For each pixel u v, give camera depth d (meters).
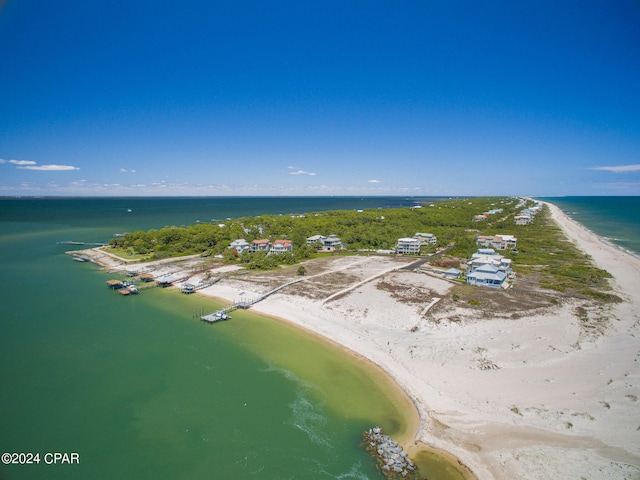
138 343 54.84
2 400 40.66
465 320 59.12
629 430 33.84
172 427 36.81
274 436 35.59
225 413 38.94
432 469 31.00
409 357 48.88
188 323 62.66
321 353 51.53
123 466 31.98
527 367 45.28
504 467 30.75
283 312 66.81
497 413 37.25
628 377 42.22
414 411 38.41
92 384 43.94
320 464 32.12
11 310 67.81
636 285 79.56
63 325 61.22
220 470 31.69
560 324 57.34
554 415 36.41
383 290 75.56
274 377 45.72
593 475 29.42
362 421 37.44
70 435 35.53
